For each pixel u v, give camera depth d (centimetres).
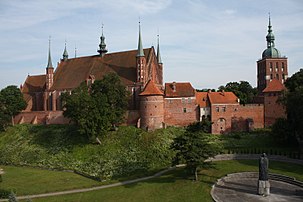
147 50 11631
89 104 8975
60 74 13275
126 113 10306
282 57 13875
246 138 9600
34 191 6269
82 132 8944
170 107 10581
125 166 7944
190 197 5547
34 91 14100
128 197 5744
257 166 7131
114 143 9131
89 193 6097
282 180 6303
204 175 6625
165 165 7844
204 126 6925
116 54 12394
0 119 11188
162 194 5794
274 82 10862
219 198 5403
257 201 5238
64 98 9881
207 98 10806
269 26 14075
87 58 13112
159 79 12275
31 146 9969
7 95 12062
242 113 10575
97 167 8094
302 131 8194
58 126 11031
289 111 8612
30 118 12238
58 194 6103
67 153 9088
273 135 8838
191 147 6250
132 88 11038
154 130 9681
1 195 5975
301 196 5447
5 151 9981
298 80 9831
